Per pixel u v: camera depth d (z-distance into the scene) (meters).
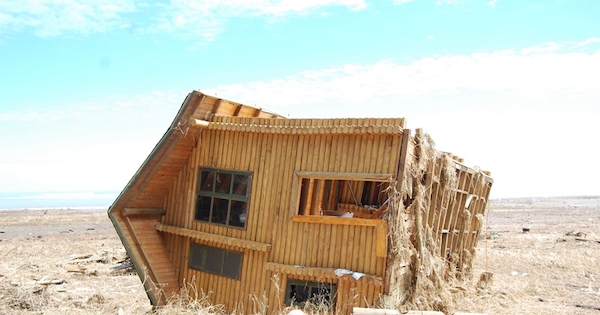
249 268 10.34
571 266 17.56
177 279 11.52
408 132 8.90
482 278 13.27
